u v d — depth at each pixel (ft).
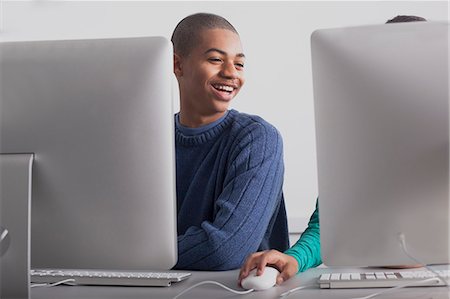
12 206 3.49
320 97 3.47
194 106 5.78
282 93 8.99
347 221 3.47
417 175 3.39
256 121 5.41
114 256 3.58
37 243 3.64
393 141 3.38
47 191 3.59
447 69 3.36
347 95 3.42
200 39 5.70
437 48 3.37
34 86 3.57
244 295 3.59
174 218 3.55
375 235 3.46
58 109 3.55
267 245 5.51
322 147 3.48
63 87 3.55
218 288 3.81
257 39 9.04
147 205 3.52
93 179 3.54
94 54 3.55
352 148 3.43
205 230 4.50
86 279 4.00
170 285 3.93
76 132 3.54
